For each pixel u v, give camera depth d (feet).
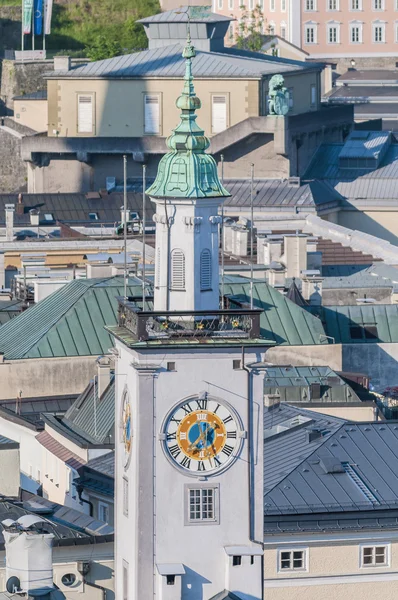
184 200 549.95
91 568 569.64
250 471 552.41
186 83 555.28
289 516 607.37
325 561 607.78
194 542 552.00
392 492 620.49
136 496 550.36
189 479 550.36
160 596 549.95
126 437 558.97
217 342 546.67
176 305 552.82
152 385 546.67
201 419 549.13
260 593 554.87
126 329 556.92
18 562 544.62
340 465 629.10
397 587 611.06
